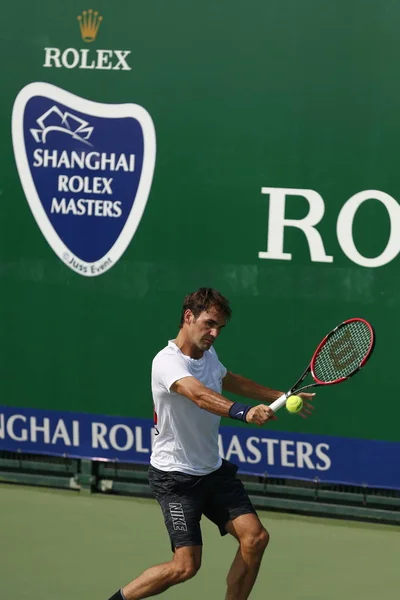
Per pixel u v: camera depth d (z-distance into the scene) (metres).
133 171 27.22
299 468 26.88
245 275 26.59
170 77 26.67
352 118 25.41
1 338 28.64
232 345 26.89
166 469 19.61
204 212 26.78
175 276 27.17
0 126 28.14
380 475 26.20
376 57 25.09
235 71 26.14
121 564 24.05
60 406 28.48
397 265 25.52
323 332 26.20
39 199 28.03
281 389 26.66
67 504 28.00
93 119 27.44
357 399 26.17
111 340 27.88
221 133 26.44
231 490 19.70
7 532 26.00
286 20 25.61
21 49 27.81
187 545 19.30
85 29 27.23
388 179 25.33
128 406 27.95
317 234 25.98
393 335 25.72
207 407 18.45
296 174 25.95
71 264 27.92
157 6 26.59
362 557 24.61
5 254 28.36
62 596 22.19
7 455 29.30
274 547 25.14
